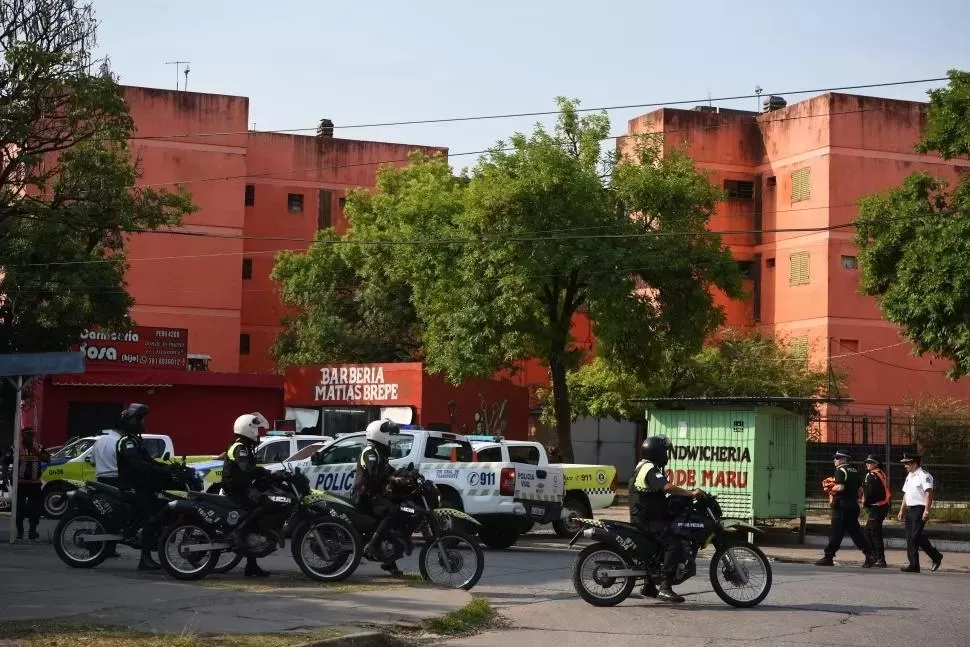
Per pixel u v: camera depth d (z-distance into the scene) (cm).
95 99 3019
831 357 4688
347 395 4144
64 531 1546
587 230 3284
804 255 4838
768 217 5044
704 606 1343
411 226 3766
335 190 5903
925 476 1909
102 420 4131
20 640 955
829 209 4709
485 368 3381
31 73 2975
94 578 1405
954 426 3166
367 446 1495
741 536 1357
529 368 5244
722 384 4216
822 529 2680
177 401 4244
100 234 3419
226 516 1436
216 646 961
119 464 1539
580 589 1341
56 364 1908
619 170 3434
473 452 2236
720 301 5078
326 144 5912
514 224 3319
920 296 2723
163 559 1425
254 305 5750
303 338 5091
